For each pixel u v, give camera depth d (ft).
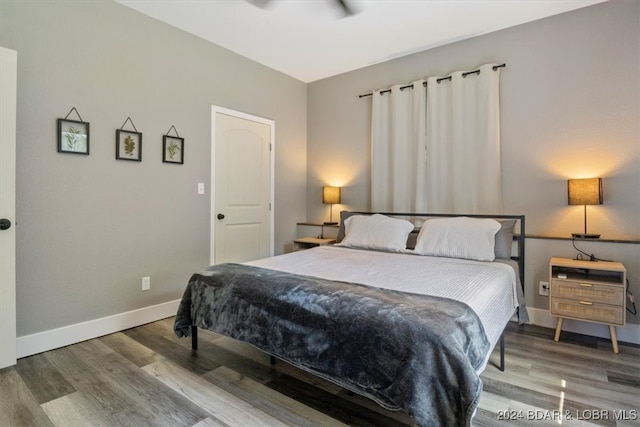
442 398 3.92
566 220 9.43
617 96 8.70
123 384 6.25
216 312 6.64
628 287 8.27
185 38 10.35
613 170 8.79
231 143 11.91
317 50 11.65
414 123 11.68
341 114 13.98
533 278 9.43
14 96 6.77
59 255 7.89
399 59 12.26
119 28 8.82
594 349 7.84
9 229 6.79
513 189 10.18
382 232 10.30
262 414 5.39
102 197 8.60
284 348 5.49
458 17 9.48
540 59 9.66
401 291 5.71
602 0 8.73
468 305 5.07
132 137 9.13
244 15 9.39
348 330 4.77
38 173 7.53
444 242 9.06
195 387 6.16
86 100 8.24
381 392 4.37
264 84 13.03
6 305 6.82
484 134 10.37
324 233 14.08
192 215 10.73
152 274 9.71
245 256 12.51
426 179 11.51
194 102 10.66
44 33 7.54
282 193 14.02
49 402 5.67
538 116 9.75
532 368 6.93
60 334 7.90
